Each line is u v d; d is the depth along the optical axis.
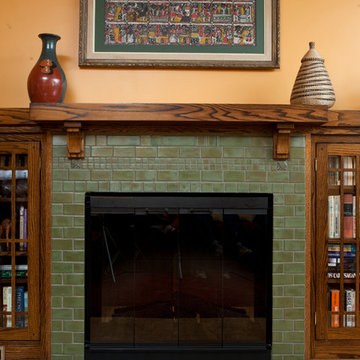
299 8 2.08
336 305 1.91
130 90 2.05
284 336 1.86
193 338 1.86
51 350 1.84
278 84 2.06
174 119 1.71
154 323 1.86
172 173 1.86
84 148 1.85
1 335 1.86
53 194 1.85
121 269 1.86
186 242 1.87
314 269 1.90
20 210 1.89
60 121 1.73
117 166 1.86
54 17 2.04
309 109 1.72
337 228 1.91
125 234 1.86
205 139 1.87
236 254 1.87
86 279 1.85
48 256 1.84
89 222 1.85
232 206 1.87
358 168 1.90
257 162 1.87
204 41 2.05
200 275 1.87
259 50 2.05
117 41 2.04
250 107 1.72
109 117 1.70
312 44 1.84
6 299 1.89
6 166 1.88
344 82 2.07
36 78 1.79
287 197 1.87
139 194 1.86
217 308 1.87
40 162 1.87
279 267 1.87
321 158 1.89
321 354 1.89
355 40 2.08
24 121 1.80
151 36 2.04
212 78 2.06
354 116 1.82
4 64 2.03
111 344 1.85
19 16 2.04
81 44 2.01
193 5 2.06
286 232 1.87
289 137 1.84
